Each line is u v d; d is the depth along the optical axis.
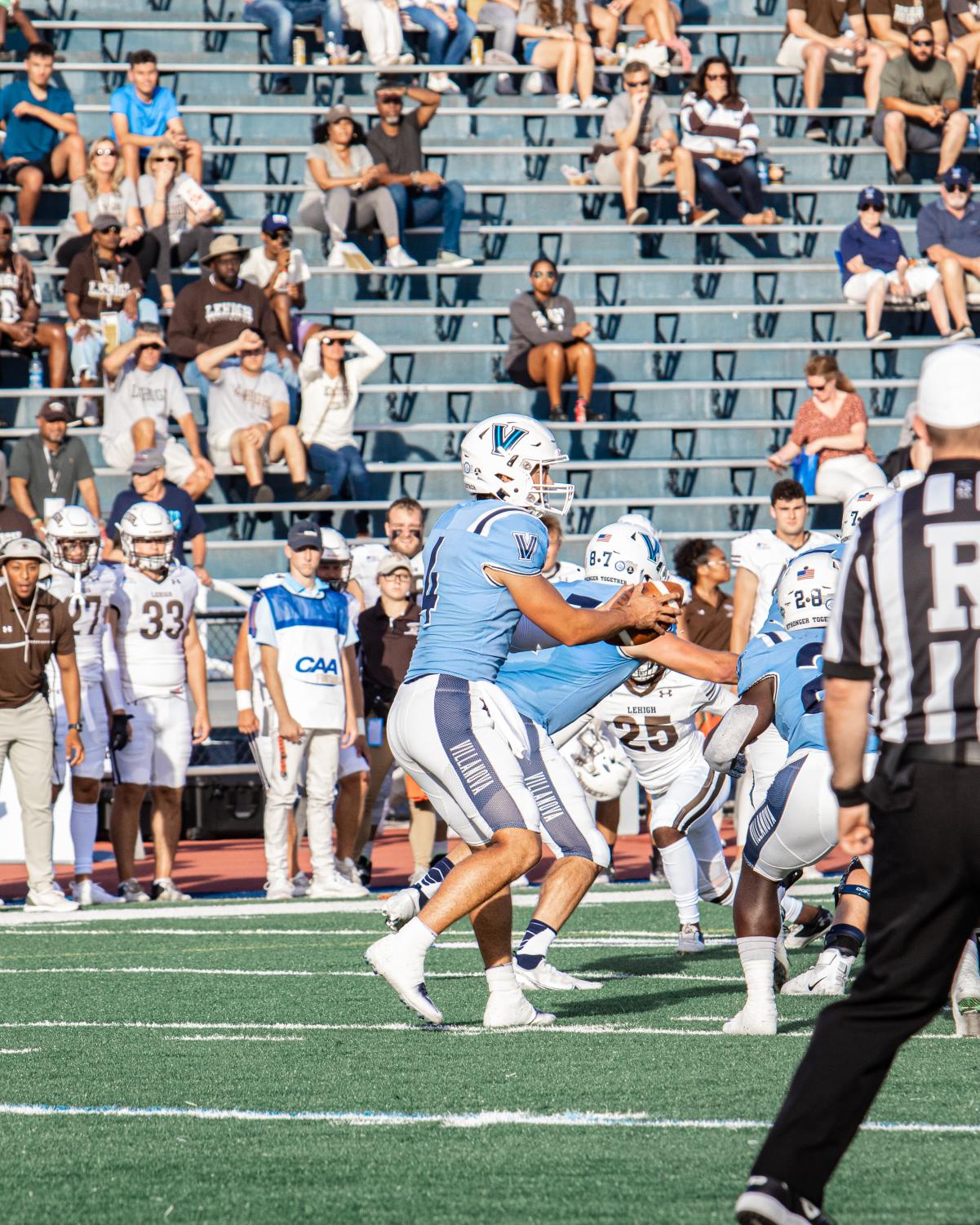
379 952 19.22
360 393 59.69
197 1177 12.62
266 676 36.78
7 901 38.50
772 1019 19.00
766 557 37.25
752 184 66.00
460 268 62.44
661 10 70.75
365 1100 15.51
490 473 19.72
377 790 40.16
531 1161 12.95
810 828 18.44
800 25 70.56
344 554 38.72
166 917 33.72
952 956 10.60
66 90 64.62
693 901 26.88
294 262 57.19
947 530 10.80
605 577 23.03
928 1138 13.55
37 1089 16.34
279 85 67.69
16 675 35.22
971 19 72.69
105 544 46.00
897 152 67.75
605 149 66.31
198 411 55.75
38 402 55.78
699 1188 11.97
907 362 63.31
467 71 69.50
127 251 57.41
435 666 19.08
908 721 10.74
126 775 37.91
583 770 34.88
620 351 62.12
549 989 23.14
